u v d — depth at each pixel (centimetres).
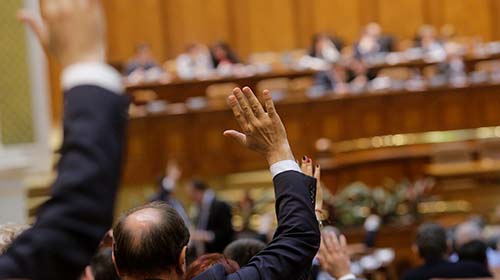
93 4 177
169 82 1627
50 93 1775
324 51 1892
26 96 1371
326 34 1939
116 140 177
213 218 1275
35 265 171
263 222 1265
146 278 313
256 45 2152
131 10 2075
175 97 1634
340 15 2173
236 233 1466
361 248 1324
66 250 172
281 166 322
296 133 1644
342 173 1630
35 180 1388
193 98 1639
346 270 474
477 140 1714
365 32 1945
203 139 1616
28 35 1370
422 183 1612
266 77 1675
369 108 1664
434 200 1648
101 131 175
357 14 2175
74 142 174
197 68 1853
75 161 174
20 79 1371
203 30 2119
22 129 1370
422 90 1675
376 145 1664
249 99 320
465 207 1678
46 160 1370
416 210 1537
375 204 1507
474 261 792
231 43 2134
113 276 445
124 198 1603
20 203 1305
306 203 318
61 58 177
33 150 1367
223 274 322
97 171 174
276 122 322
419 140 1683
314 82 1730
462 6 2192
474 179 1706
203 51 1877
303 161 380
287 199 318
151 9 2088
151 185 1605
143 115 1595
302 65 1741
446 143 1703
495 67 1822
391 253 1357
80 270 175
